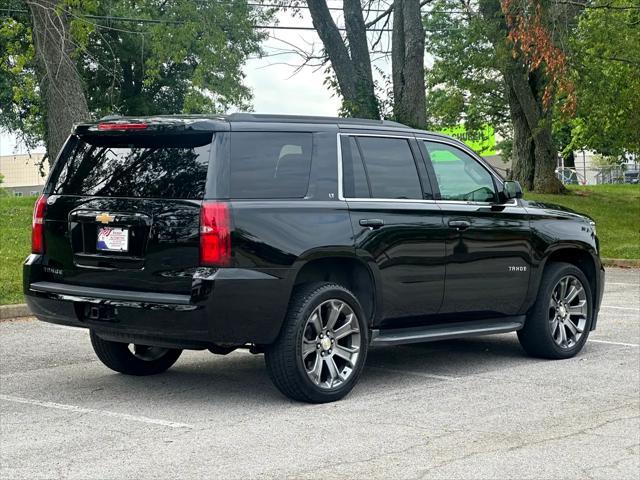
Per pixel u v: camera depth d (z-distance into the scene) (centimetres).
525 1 2273
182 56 3859
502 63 2978
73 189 803
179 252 735
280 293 748
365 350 811
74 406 777
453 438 680
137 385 861
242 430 697
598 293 1052
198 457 626
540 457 635
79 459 621
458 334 904
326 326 789
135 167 774
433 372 935
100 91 4716
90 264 778
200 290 720
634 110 2855
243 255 733
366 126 852
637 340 1132
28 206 2278
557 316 1007
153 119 771
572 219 1024
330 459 624
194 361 988
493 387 862
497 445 664
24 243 1781
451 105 3897
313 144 803
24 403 788
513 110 3462
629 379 902
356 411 761
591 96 2742
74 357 1002
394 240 835
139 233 755
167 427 705
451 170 913
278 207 759
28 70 3316
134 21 4066
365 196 827
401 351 1059
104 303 757
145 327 741
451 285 887
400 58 2430
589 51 2786
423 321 882
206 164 743
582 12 2991
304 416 742
